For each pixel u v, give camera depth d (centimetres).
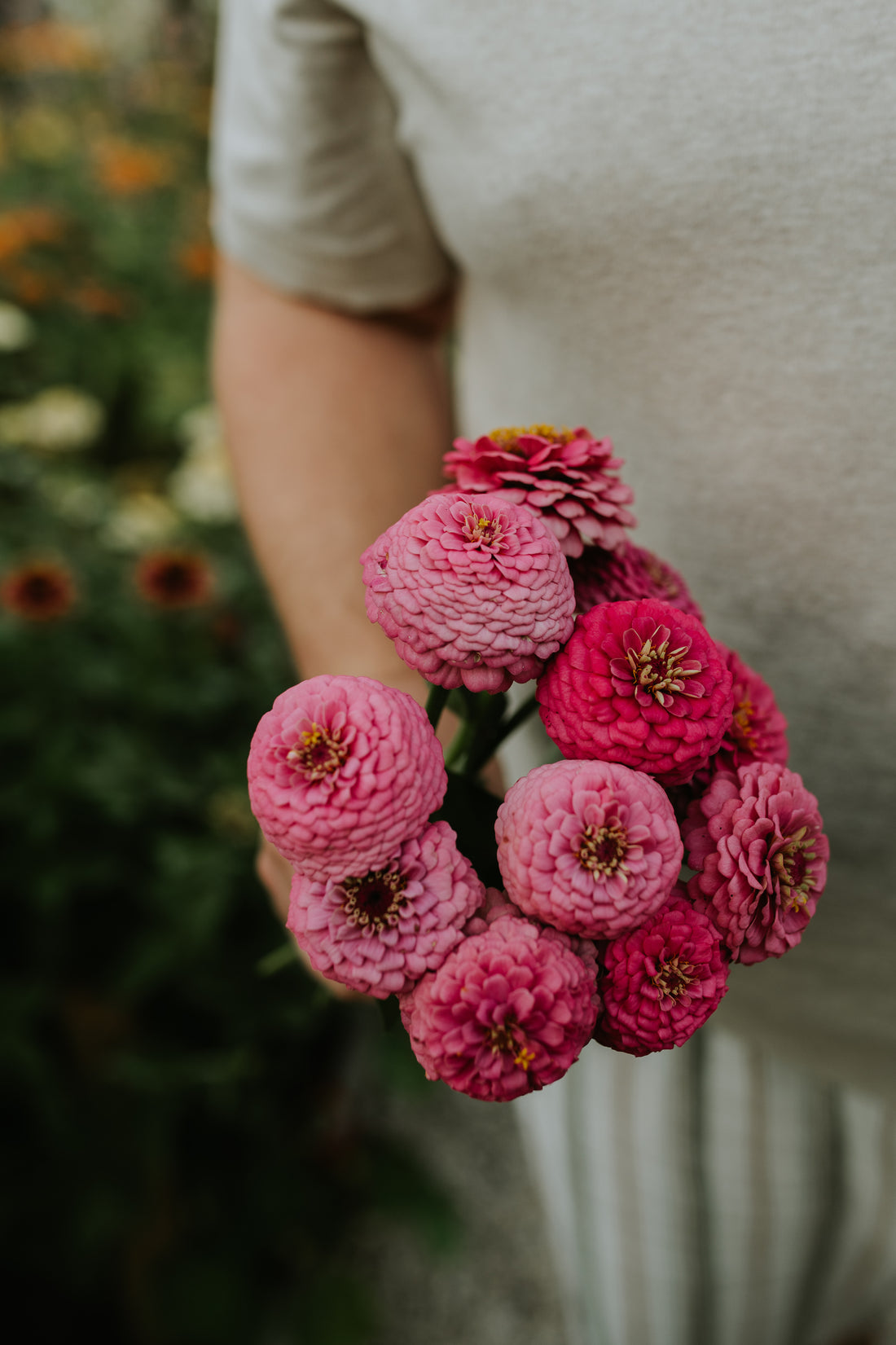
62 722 128
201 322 239
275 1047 124
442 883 39
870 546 50
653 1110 79
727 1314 82
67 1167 111
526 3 50
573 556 43
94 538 162
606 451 44
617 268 51
